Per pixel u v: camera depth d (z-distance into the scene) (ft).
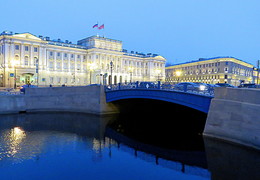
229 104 55.36
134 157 51.98
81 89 112.16
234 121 53.78
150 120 98.89
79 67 304.91
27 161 48.80
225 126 55.88
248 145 49.62
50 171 43.65
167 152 55.62
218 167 44.68
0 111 104.17
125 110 114.11
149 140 66.90
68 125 85.15
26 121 90.58
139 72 371.35
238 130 52.49
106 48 319.68
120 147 59.82
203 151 52.16
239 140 51.96
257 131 47.93
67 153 54.39
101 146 60.54
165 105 103.60
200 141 57.26
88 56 308.60
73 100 114.11
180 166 46.47
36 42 248.93
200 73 351.67
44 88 114.52
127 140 66.69
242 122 51.72
